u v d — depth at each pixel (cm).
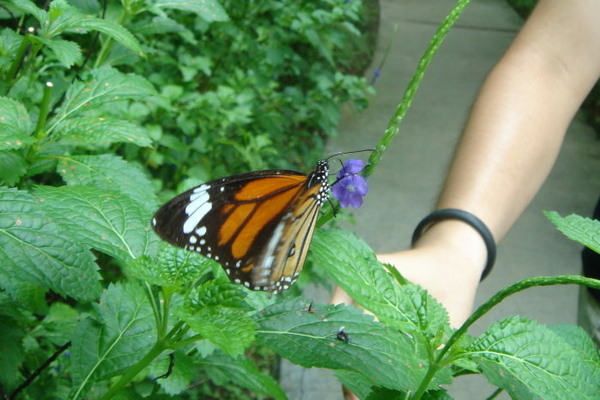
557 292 111
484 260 40
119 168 38
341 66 179
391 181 138
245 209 29
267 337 28
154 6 52
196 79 116
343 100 140
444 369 28
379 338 28
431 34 218
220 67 116
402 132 158
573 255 121
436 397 28
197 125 93
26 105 48
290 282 30
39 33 41
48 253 29
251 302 32
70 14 41
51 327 48
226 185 29
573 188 140
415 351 29
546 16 45
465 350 27
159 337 30
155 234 30
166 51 97
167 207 29
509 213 42
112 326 33
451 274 38
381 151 30
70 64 39
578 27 44
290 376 91
